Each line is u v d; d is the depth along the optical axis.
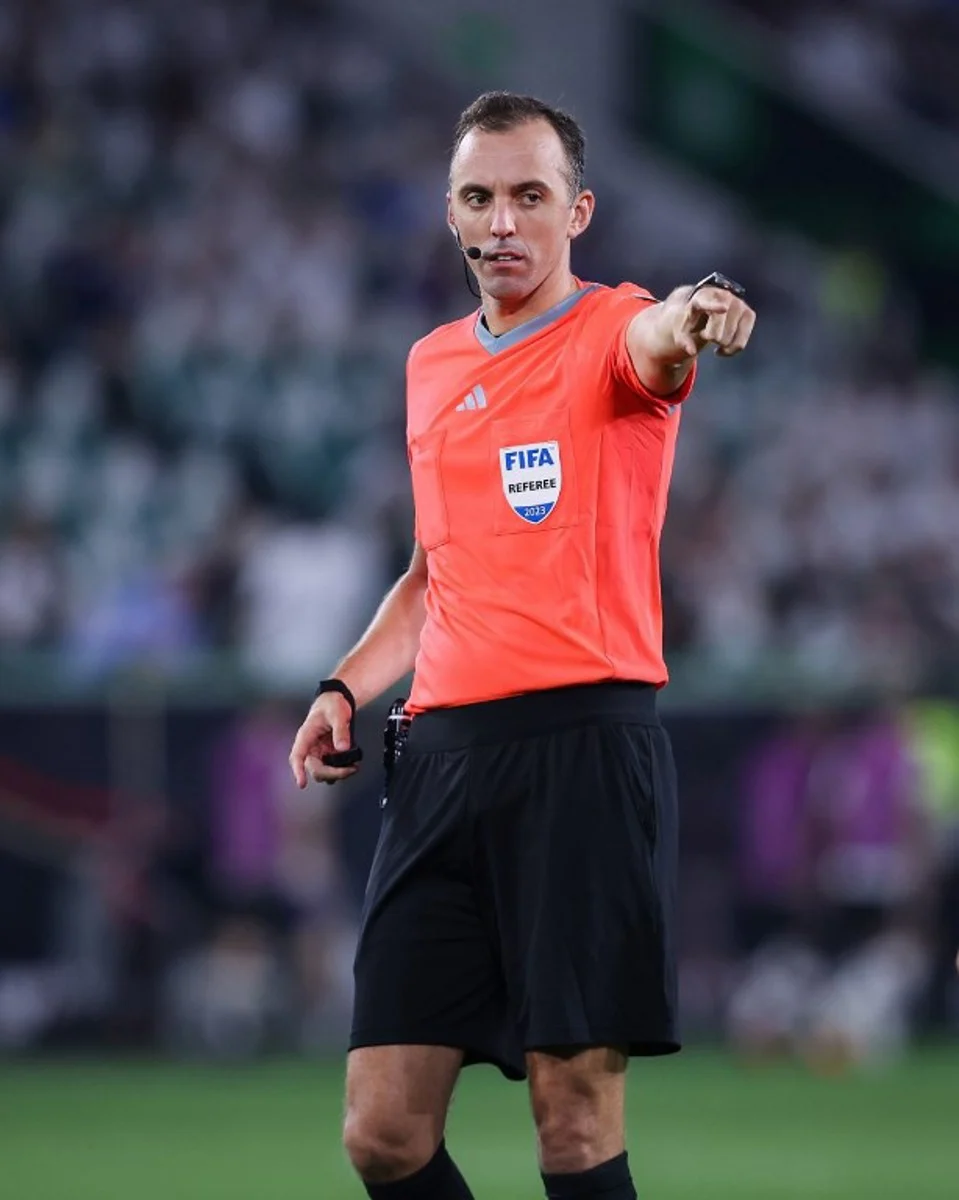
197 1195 25.89
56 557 51.03
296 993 44.62
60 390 56.22
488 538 14.05
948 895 45.66
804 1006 43.97
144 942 44.41
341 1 67.62
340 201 64.06
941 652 53.53
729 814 45.31
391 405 57.91
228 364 57.53
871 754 44.44
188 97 64.88
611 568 13.90
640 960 13.73
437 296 62.50
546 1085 13.70
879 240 64.62
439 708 14.22
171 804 44.34
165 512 53.69
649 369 13.42
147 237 60.59
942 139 68.06
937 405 62.44
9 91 64.12
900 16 72.06
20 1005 44.16
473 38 66.88
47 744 44.22
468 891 14.12
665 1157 29.42
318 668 44.75
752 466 58.84
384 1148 14.00
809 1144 30.81
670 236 65.38
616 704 13.91
